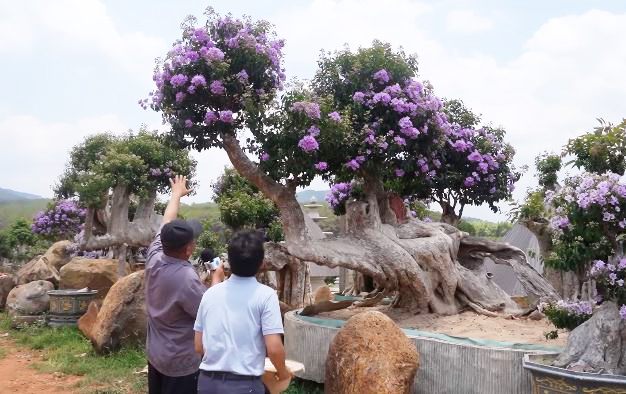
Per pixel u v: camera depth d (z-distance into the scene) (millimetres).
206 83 8688
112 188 15828
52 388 8164
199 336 3740
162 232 4285
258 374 3570
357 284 13281
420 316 8867
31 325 13078
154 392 4320
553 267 6277
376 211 9117
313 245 8547
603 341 5633
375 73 9148
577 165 6457
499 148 12305
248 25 9172
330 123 8469
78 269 14453
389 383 5957
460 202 12648
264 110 8570
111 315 9930
